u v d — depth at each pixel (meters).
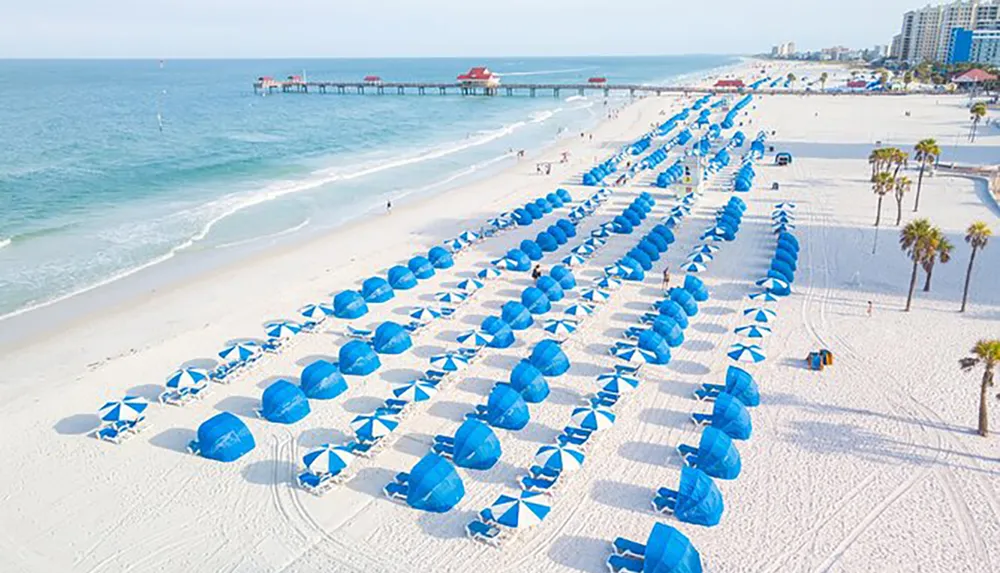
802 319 33.41
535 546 19.14
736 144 83.06
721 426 24.09
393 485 21.47
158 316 34.19
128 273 39.78
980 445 23.44
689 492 20.08
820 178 63.50
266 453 23.39
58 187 60.16
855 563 18.53
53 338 31.73
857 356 29.62
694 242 45.50
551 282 35.78
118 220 49.97
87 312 34.53
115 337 31.92
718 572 18.27
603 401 26.28
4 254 42.31
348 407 26.16
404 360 29.84
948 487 21.45
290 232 48.28
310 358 30.14
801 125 100.94
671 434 24.33
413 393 25.84
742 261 41.66
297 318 34.12
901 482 21.72
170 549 19.22
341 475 22.02
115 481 22.02
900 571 18.25
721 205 55.12
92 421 25.30
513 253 40.97
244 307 35.41
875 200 54.72
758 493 21.30
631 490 21.45
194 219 50.50
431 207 55.75
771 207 53.84
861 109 120.44
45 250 43.16
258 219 51.44
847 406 25.92
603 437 24.14
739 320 33.50
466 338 30.19
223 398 26.80
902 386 27.17
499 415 24.67
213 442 22.91
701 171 61.72
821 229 47.34
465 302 36.00
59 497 21.33
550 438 24.20
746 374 26.34
